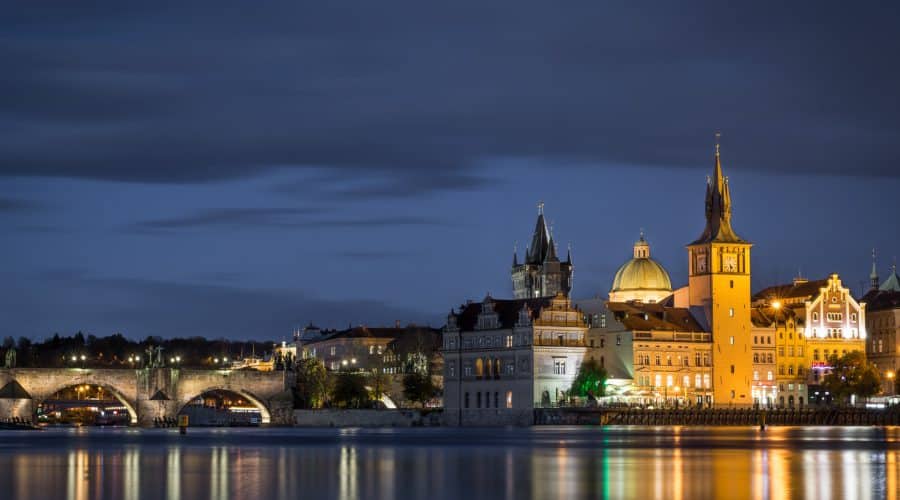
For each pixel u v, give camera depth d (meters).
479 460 195.75
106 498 145.12
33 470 178.62
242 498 144.62
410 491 150.75
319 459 198.88
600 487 154.62
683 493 148.75
